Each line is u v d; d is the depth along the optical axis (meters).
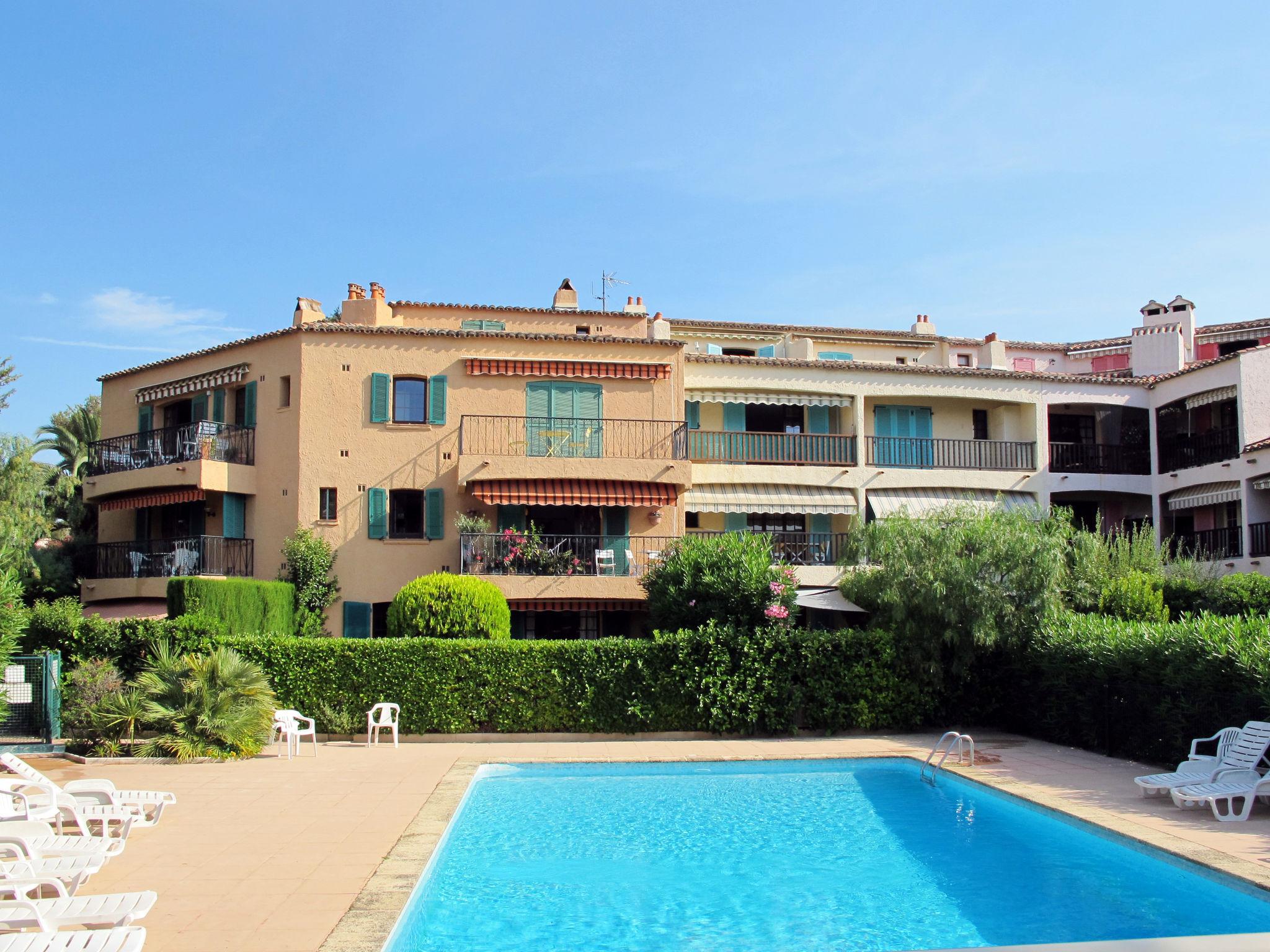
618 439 27.72
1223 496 29.62
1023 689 20.42
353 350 26.80
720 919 9.57
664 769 17.38
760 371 30.58
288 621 24.39
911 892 10.40
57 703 18.86
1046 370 40.47
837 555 30.31
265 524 26.56
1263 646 13.74
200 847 11.09
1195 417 33.31
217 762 17.16
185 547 25.84
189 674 18.39
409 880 9.66
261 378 27.33
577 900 10.17
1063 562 20.36
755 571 21.58
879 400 32.62
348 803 13.59
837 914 9.72
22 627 13.90
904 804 14.84
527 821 13.85
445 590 21.64
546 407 27.58
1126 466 33.47
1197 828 11.53
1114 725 17.36
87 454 40.69
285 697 19.92
